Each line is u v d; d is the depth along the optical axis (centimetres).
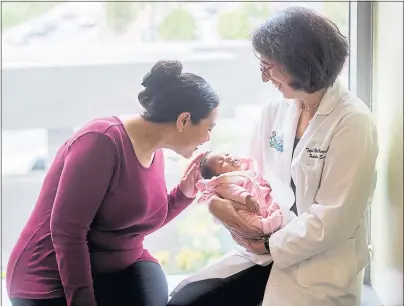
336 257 159
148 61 217
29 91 219
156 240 217
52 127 220
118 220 159
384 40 181
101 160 148
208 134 163
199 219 217
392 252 176
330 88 162
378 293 197
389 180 177
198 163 179
